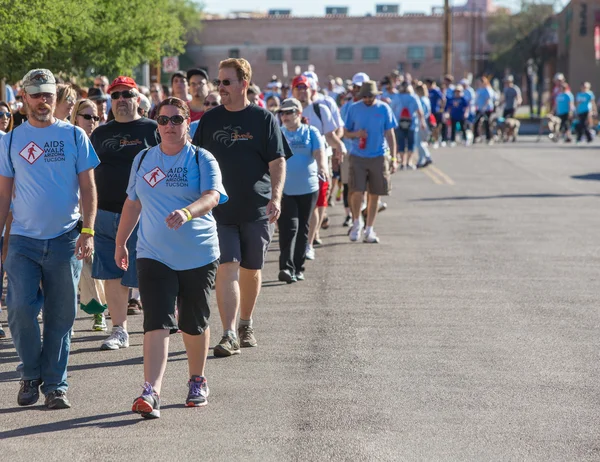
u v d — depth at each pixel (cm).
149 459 792
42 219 940
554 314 1344
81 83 2791
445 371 1057
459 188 3095
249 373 1055
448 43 6675
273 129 1134
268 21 11875
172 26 2955
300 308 1394
